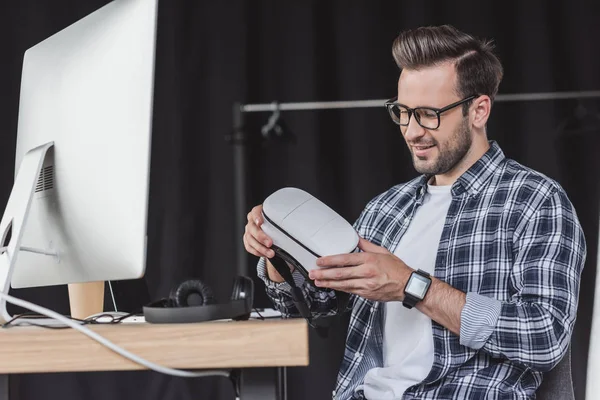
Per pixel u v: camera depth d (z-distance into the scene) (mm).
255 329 934
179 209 2941
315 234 1200
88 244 1191
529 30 3012
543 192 1387
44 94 1319
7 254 1170
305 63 3018
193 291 1078
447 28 1490
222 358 934
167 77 2973
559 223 1344
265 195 2982
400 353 1432
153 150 2951
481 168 1467
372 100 2971
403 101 1478
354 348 1519
